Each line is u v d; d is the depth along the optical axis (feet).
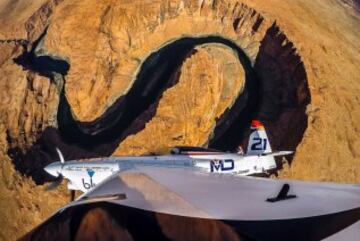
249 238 38.01
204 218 38.78
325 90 204.13
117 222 36.76
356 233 39.73
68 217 36.65
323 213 41.50
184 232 37.40
